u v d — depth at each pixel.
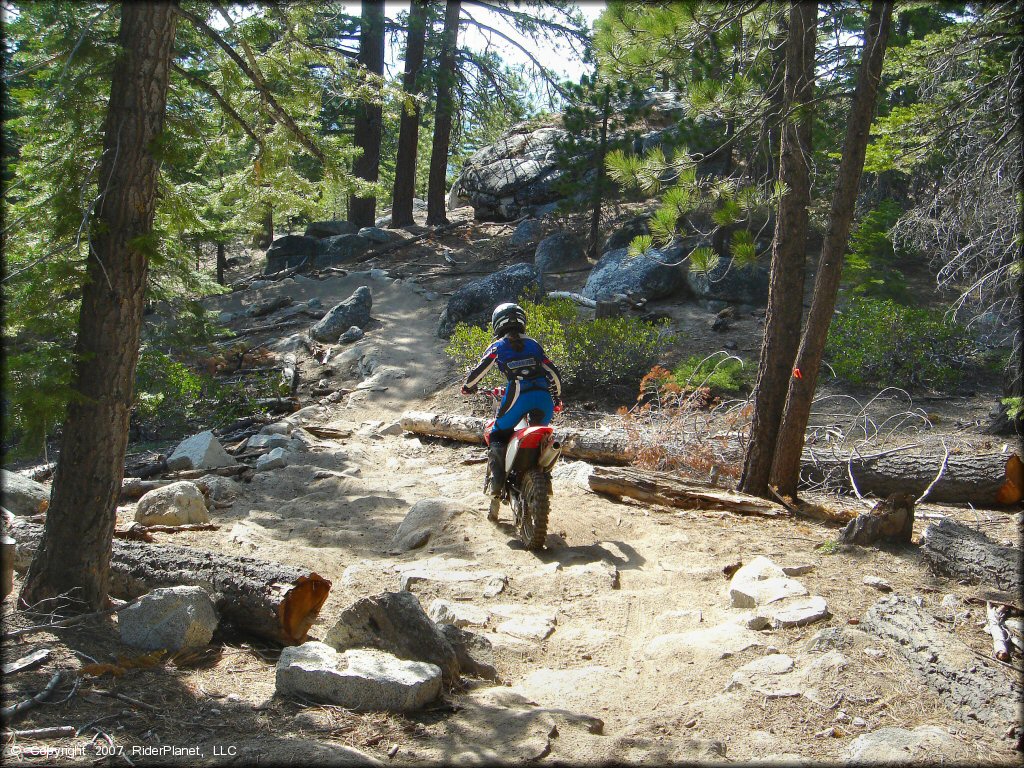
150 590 5.03
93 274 4.64
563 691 4.23
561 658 4.78
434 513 7.63
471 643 4.73
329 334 17.08
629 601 5.63
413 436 12.24
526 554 6.72
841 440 10.18
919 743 3.33
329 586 4.93
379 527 7.88
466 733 3.56
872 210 16.38
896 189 18.48
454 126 26.89
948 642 4.23
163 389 13.35
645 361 13.30
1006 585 5.15
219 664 4.37
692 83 7.75
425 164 35.12
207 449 10.45
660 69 7.88
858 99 7.34
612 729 3.79
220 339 17.91
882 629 4.57
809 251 18.39
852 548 6.32
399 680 3.82
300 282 21.42
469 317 16.00
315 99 6.86
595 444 9.97
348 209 25.59
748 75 7.93
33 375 4.30
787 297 8.02
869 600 5.23
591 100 18.42
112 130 4.65
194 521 7.75
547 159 24.47
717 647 4.62
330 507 8.58
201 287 12.98
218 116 6.59
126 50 4.61
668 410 10.16
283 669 3.92
